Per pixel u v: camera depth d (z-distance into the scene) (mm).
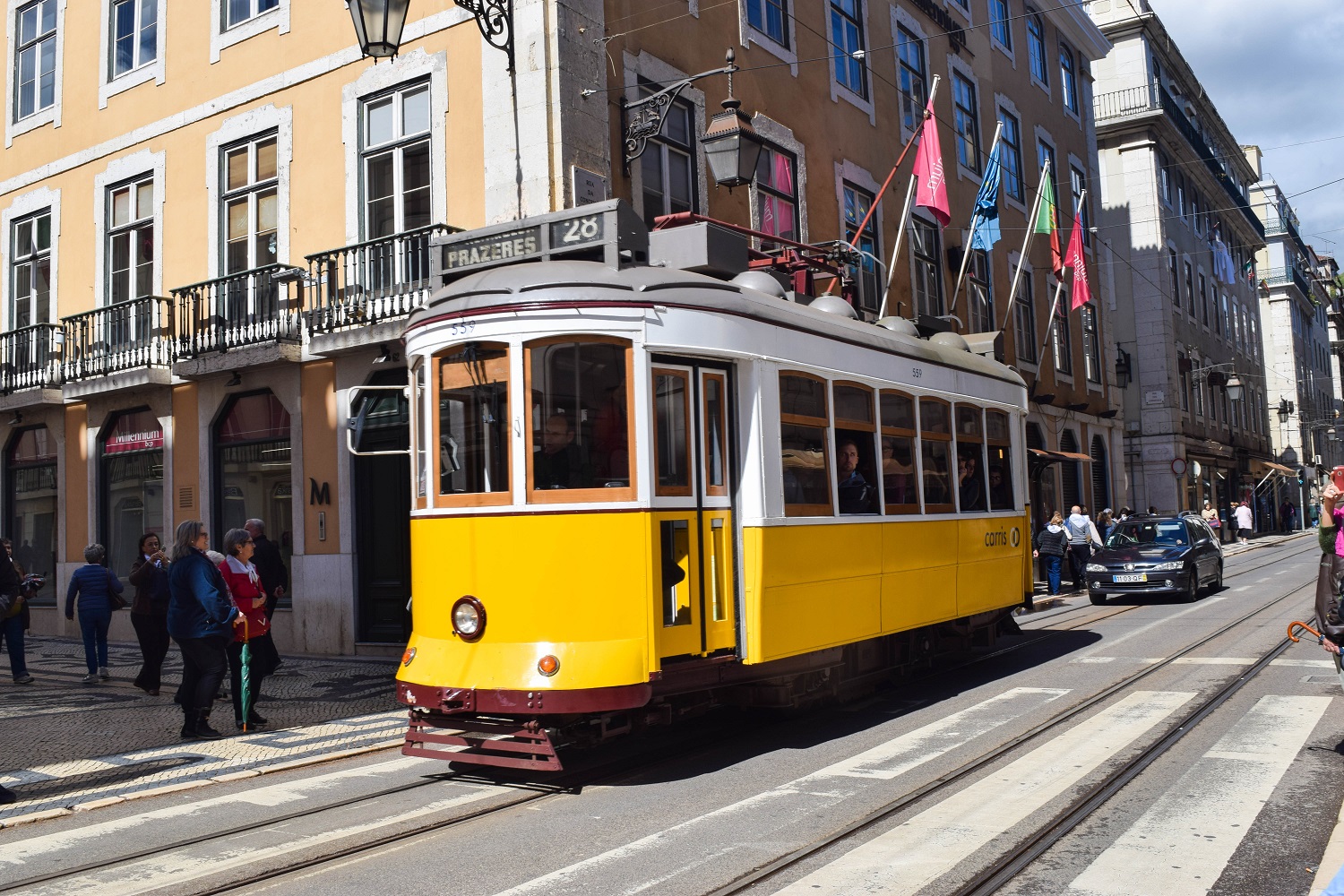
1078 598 20484
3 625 12812
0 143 20375
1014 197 27250
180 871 5484
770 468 8023
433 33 14359
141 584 11836
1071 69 32062
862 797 6445
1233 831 5508
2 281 20203
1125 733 7891
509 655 7031
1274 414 58844
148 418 17547
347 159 15086
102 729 9734
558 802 6684
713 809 6301
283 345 14961
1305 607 16078
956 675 11391
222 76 16719
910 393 10219
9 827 6539
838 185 19406
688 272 7859
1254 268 49312
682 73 15602
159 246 17453
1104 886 4777
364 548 14656
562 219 7992
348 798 6949
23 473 19750
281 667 13688
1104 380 32625
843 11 20234
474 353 7453
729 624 7777
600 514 7145
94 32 18828
